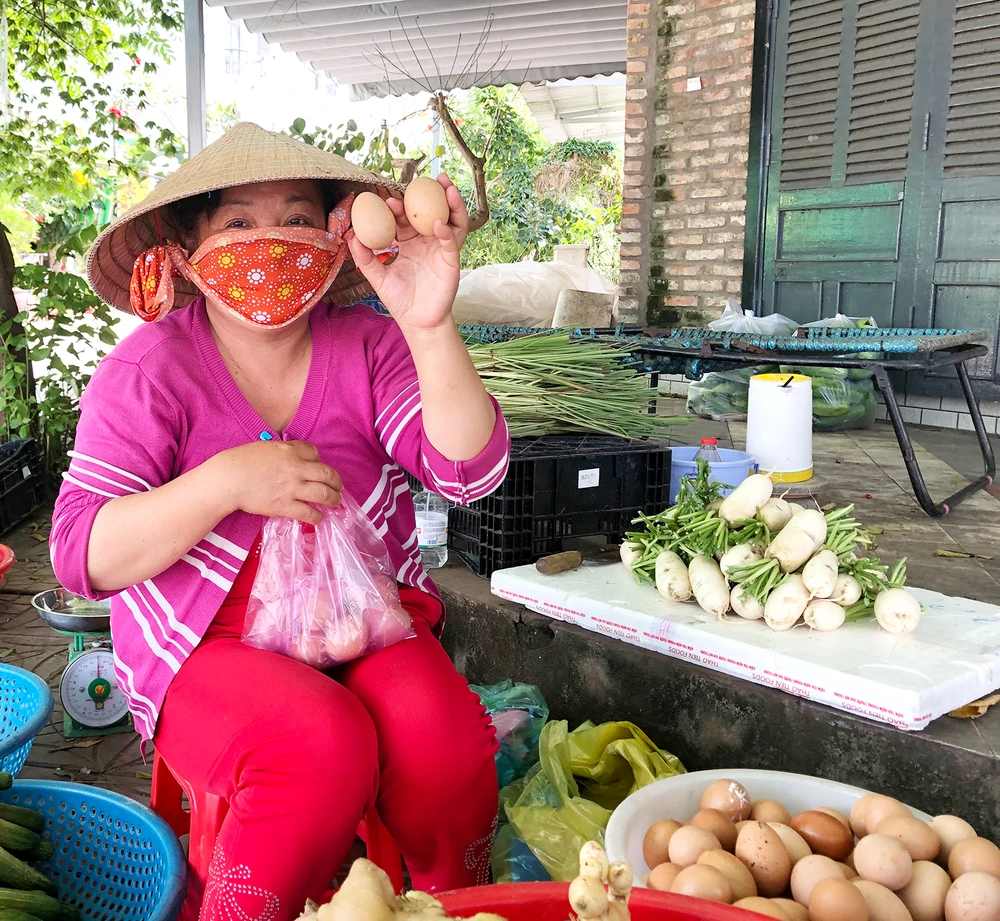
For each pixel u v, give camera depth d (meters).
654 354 4.15
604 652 2.30
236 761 1.36
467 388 1.57
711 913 1.10
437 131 11.48
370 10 9.20
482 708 1.58
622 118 16.53
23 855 1.74
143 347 1.56
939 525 3.54
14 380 5.31
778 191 6.82
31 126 8.02
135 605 1.57
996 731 1.83
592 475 2.88
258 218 1.54
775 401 3.71
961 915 1.35
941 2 5.69
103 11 8.43
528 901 1.11
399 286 1.49
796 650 1.96
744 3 6.77
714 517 2.28
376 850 1.65
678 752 2.17
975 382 5.80
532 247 15.43
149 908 1.64
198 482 1.40
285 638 1.52
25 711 2.13
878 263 6.27
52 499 5.39
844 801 1.66
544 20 9.35
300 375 1.68
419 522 2.90
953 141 5.77
